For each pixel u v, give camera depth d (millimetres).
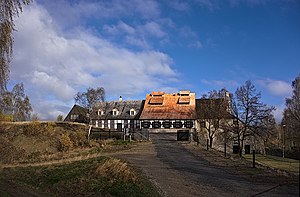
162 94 89375
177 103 85250
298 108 63219
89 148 46406
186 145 48969
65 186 18969
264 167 23938
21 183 21156
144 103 89000
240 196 14844
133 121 85312
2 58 17516
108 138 56125
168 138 65688
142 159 29422
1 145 43906
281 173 20500
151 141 56531
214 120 50656
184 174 21219
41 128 54812
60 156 38688
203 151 39250
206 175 20844
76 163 26938
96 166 22125
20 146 47469
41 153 45562
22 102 74875
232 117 42781
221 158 31328
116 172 19578
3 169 28625
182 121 80500
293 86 65938
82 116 86500
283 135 64500
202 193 15602
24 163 35750
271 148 63031
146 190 16188
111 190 16375
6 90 18312
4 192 17031
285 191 15609
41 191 18594
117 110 87562
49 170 24812
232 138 42094
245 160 29391
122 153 35625
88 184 18312
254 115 40375
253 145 45562
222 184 17750
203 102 55062
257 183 17828
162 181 18609
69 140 49562
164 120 81562
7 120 54406
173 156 33062
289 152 58062
